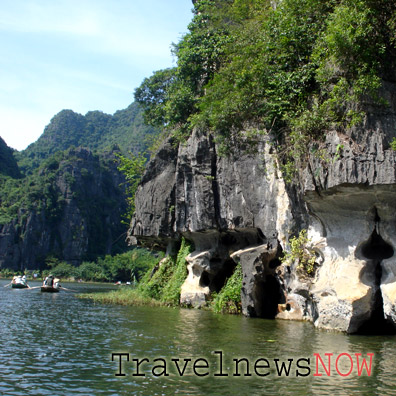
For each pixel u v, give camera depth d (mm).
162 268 28000
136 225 28484
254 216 20891
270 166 19859
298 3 16375
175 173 26672
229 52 20531
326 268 14562
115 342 12484
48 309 22141
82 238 134750
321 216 14875
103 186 156375
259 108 17203
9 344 12203
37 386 8305
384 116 13023
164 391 8016
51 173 141625
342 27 13617
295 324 16750
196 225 23656
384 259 13555
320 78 14453
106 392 7969
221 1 27938
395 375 8930
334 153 13195
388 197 12992
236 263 23625
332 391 7922
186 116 26812
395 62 13609
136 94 33250
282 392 7914
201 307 23516
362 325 13922
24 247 124875
